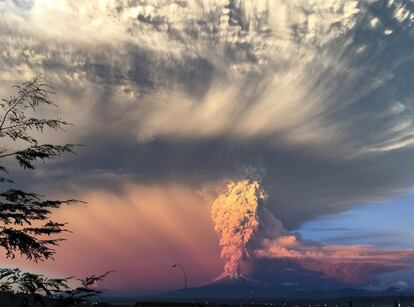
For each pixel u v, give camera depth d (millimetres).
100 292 8125
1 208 7512
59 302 7758
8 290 7418
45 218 7930
